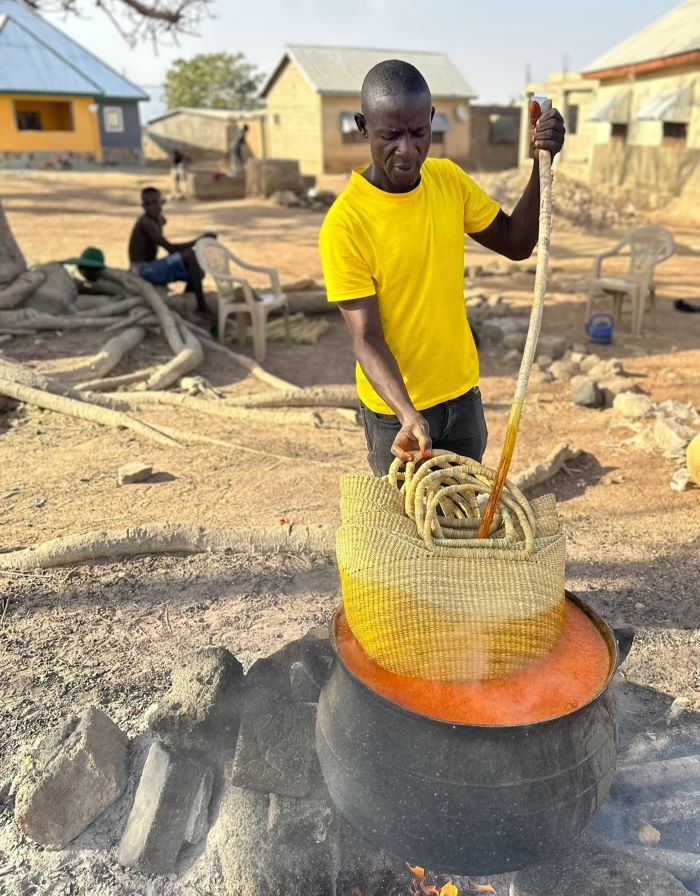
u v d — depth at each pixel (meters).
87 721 2.68
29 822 2.43
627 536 4.43
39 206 21.88
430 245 2.51
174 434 5.82
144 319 8.40
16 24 38.34
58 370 6.84
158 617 3.64
